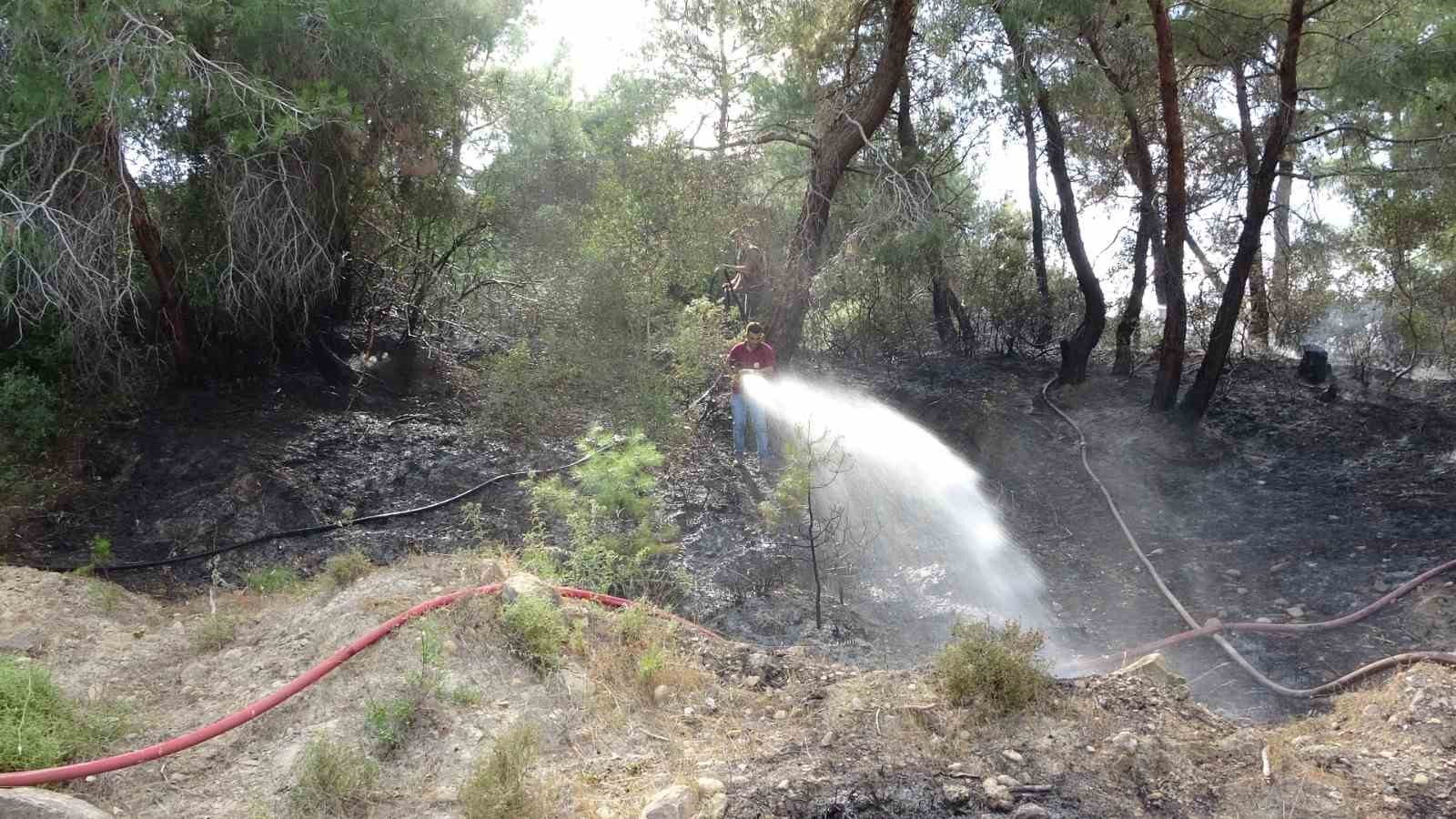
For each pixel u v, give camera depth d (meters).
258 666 5.07
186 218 10.21
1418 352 14.12
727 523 9.01
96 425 9.46
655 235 12.55
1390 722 4.78
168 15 8.67
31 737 4.07
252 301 10.41
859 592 8.12
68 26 7.66
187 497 8.60
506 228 12.72
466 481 9.45
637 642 5.45
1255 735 4.73
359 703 4.54
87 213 9.08
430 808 3.85
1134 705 4.89
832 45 14.00
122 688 4.98
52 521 8.12
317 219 10.63
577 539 7.14
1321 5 11.17
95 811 3.61
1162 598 8.24
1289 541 9.04
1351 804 4.02
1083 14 11.67
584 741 4.48
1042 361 16.20
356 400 11.00
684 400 11.49
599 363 10.73
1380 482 10.21
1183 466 11.34
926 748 4.50
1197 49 12.81
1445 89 11.12
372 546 8.16
